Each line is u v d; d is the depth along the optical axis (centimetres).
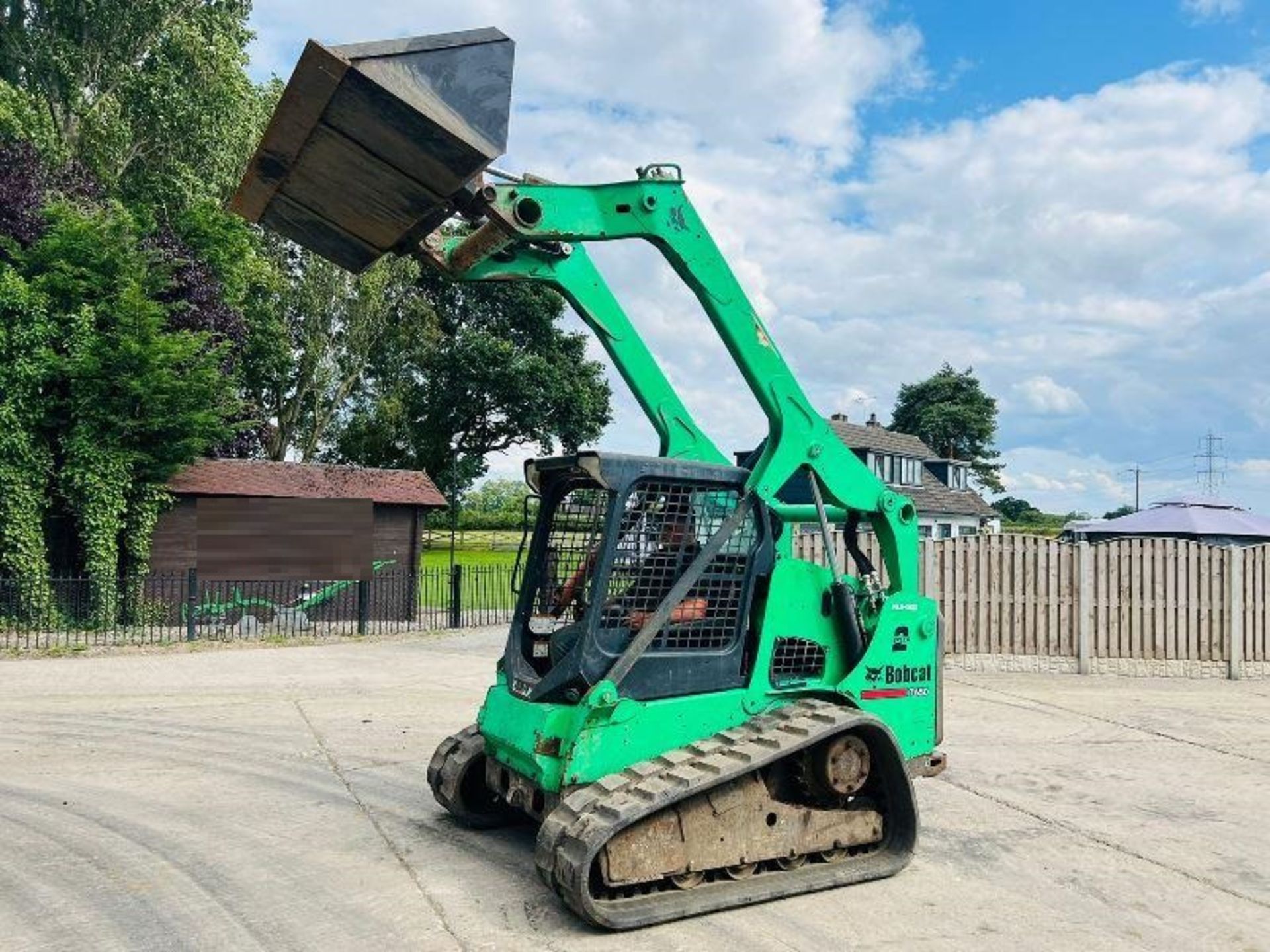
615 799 455
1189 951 448
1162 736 952
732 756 488
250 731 922
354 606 1969
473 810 619
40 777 747
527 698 518
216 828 616
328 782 734
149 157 2642
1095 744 910
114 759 807
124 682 1212
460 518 4697
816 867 525
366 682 1230
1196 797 725
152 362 1731
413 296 3750
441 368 4053
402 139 455
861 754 529
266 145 476
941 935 459
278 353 3094
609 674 493
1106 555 1402
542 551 575
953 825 645
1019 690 1241
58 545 1816
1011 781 768
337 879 525
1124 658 1391
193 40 2544
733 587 546
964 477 4747
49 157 2283
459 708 1051
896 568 619
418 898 497
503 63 470
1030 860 573
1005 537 1413
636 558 518
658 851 467
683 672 521
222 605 1814
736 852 495
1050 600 1407
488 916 473
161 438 1792
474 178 482
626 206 534
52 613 1628
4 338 1666
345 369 3438
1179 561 1395
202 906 487
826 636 582
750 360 563
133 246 1886
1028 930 467
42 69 2467
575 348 4406
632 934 452
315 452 3488
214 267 2473
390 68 445
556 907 486
